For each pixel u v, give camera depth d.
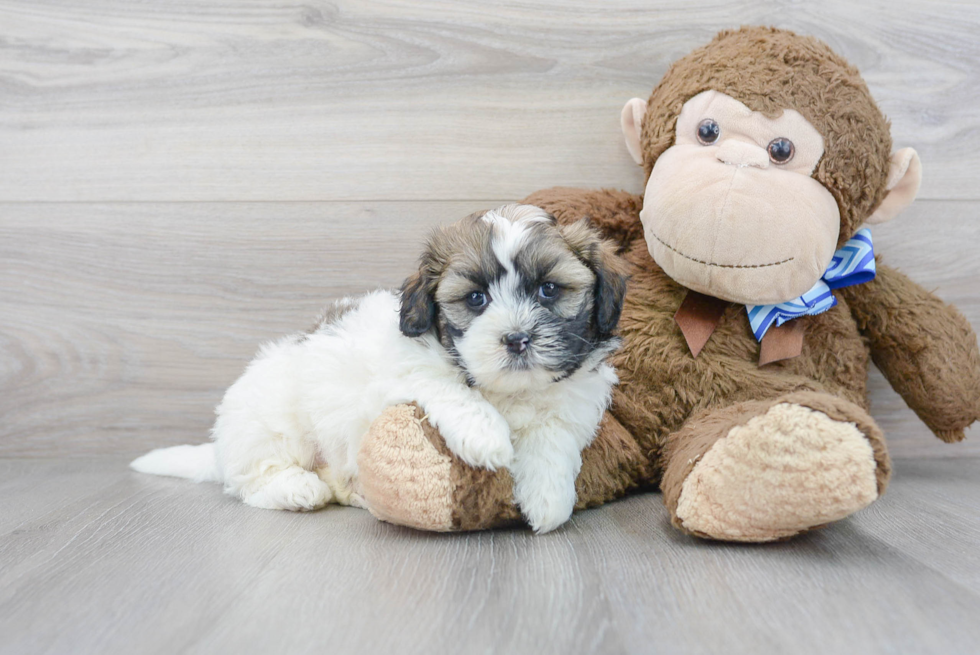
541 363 1.53
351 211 2.46
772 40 1.95
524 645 1.09
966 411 2.11
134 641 1.14
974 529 1.64
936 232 2.39
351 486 1.94
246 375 2.07
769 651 1.05
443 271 1.63
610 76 2.39
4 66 2.45
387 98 2.42
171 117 2.46
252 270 2.49
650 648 1.07
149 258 2.49
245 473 1.97
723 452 1.48
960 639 1.08
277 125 2.45
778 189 1.76
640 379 1.99
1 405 2.51
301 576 1.38
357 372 1.78
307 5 2.40
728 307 2.01
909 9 2.34
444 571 1.40
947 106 2.37
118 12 2.43
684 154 1.88
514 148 2.43
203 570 1.43
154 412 2.52
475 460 1.56
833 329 2.07
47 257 2.50
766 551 1.49
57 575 1.42
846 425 1.38
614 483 1.92
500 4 2.38
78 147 2.47
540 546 1.55
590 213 2.14
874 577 1.33
